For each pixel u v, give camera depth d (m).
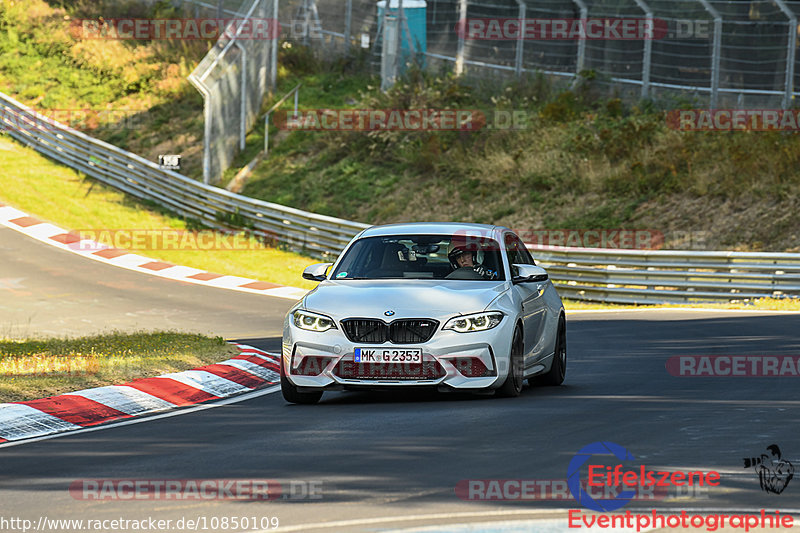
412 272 40.56
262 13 160.75
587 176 124.25
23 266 105.12
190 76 139.88
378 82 167.00
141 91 174.12
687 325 70.94
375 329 36.94
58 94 173.50
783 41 125.19
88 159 149.12
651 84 137.12
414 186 136.25
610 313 85.12
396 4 154.38
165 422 34.88
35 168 149.50
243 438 31.16
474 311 37.31
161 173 139.25
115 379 41.06
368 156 145.75
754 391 40.62
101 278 101.50
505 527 20.22
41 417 34.56
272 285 103.00
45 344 52.84
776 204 110.06
